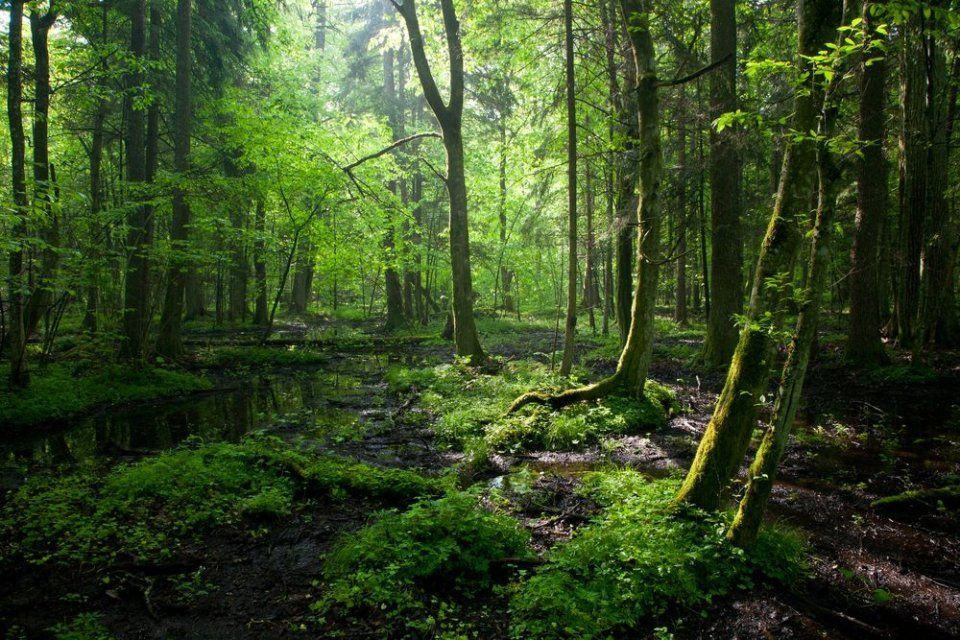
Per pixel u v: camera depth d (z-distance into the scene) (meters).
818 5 4.08
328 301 39.25
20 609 3.93
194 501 5.67
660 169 8.80
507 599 4.16
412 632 3.72
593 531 4.75
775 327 4.39
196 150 18.78
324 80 28.30
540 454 7.89
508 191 23.92
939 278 13.72
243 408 10.92
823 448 7.97
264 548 4.93
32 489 6.02
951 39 11.76
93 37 14.63
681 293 24.84
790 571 4.36
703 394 11.65
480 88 17.02
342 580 4.19
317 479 6.30
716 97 11.90
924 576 4.63
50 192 8.67
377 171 19.12
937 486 6.44
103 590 4.19
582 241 15.91
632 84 13.15
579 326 26.62
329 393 12.41
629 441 8.20
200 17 16.25
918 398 10.55
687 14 14.16
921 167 13.57
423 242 27.19
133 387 11.52
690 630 3.77
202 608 4.00
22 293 8.82
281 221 19.05
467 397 10.82
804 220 4.30
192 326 24.91
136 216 12.99
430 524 4.68
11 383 9.65
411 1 13.96
